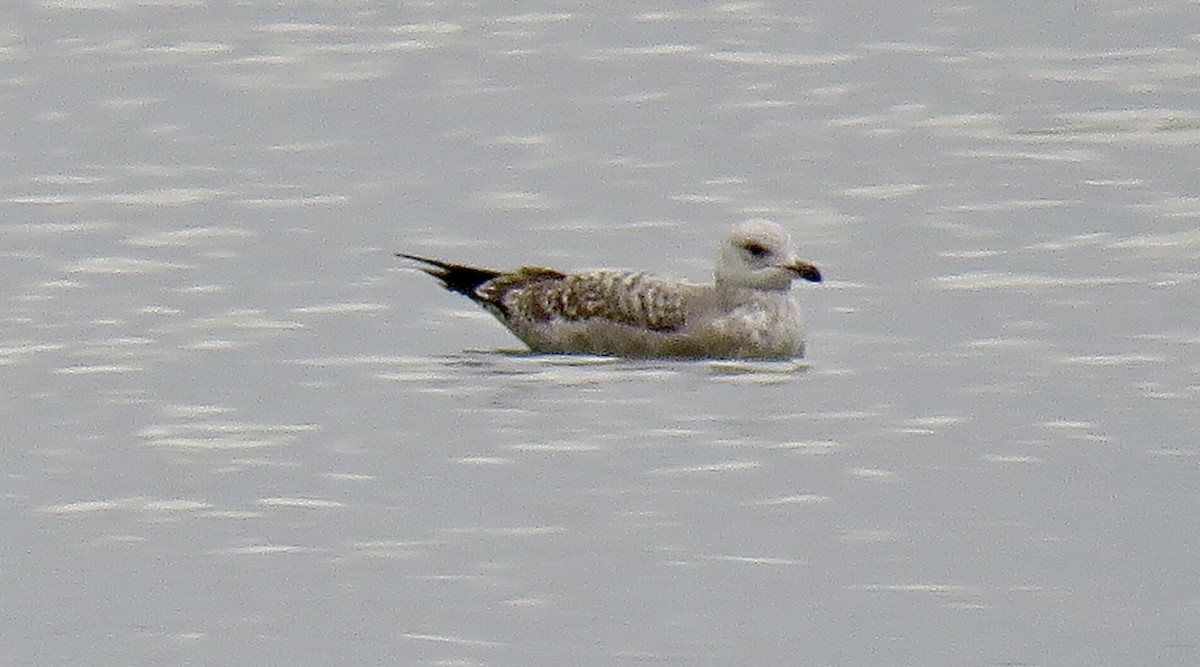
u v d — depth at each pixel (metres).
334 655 13.37
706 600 14.11
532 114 28.14
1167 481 15.86
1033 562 14.60
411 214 24.05
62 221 23.73
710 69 30.06
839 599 14.09
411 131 27.48
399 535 15.17
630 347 19.12
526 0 33.84
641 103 28.56
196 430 17.27
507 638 13.57
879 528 15.21
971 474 16.14
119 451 16.81
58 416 17.61
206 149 26.83
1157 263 21.42
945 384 18.12
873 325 19.89
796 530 15.19
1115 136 26.55
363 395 18.08
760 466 16.34
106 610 14.09
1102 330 19.42
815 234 22.98
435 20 32.66
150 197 24.73
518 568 14.61
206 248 22.70
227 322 20.16
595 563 14.66
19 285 21.38
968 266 21.58
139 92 29.36
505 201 24.48
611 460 16.52
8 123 28.06
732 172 25.44
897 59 30.38
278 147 26.86
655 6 33.22
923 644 13.48
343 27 32.34
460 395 18.05
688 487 15.98
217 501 15.81
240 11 33.19
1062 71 29.61
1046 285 20.86
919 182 24.80
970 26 31.91
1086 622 13.70
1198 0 32.75
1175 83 28.92
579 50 31.02
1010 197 24.08
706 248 22.64
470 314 20.53
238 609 14.05
